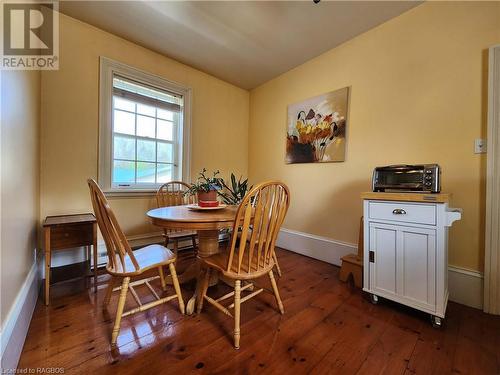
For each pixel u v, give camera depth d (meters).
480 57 1.53
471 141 1.57
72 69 2.00
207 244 1.71
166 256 1.45
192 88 2.83
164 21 2.02
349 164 2.26
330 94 2.41
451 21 1.64
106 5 1.83
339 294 1.73
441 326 1.34
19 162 1.23
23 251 1.30
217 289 1.80
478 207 1.54
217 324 1.34
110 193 2.23
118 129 2.33
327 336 1.25
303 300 1.64
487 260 1.49
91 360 1.05
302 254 2.68
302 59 2.61
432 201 1.31
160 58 2.54
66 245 1.64
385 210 1.51
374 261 1.56
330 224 2.43
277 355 1.11
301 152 2.72
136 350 1.12
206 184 1.75
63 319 1.36
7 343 0.91
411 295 1.40
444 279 1.32
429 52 1.74
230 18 1.97
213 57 2.59
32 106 1.57
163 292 1.73
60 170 1.96
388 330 1.30
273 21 2.00
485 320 1.40
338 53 2.34
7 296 0.97
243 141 3.44
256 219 1.26
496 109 1.46
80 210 2.05
